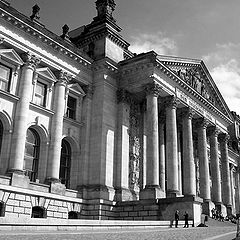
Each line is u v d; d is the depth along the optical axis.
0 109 42.31
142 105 60.12
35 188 43.09
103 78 54.09
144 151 58.00
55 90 49.69
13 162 41.69
